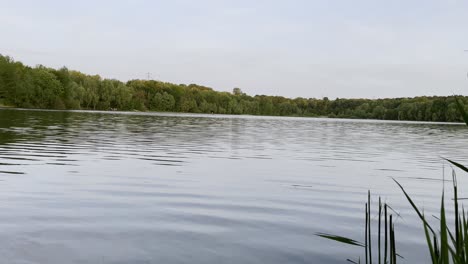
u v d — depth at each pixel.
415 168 12.29
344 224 5.79
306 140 23.81
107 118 45.84
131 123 36.44
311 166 12.20
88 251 4.37
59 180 8.51
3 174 8.97
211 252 4.46
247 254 4.43
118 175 9.41
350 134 31.98
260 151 16.38
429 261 4.30
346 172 11.09
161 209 6.37
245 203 7.02
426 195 8.15
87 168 10.27
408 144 22.47
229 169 11.01
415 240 5.04
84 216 5.79
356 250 4.63
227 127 36.47
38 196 6.98
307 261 4.26
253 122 54.72
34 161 11.12
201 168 11.01
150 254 4.34
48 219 5.57
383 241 5.00
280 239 5.00
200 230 5.30
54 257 4.16
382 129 43.31
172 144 17.86
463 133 36.88
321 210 6.63
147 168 10.66
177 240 4.84
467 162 13.98
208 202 7.00
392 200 7.60
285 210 6.57
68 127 26.67
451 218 6.26
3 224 5.27
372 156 15.66
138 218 5.79
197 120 52.44
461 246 2.21
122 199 6.99
